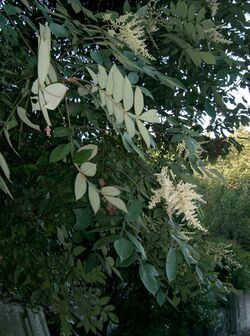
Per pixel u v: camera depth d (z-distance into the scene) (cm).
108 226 160
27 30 232
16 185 235
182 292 260
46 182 224
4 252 247
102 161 203
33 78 182
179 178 196
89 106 190
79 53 204
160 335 557
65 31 166
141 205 158
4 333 338
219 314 739
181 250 178
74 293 279
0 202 241
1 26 194
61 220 220
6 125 127
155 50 266
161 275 233
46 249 255
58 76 141
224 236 941
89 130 204
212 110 296
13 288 274
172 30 210
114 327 566
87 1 348
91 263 181
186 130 198
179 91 299
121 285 559
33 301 300
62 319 273
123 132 145
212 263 246
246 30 297
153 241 222
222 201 962
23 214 241
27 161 228
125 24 182
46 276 256
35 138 225
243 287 808
